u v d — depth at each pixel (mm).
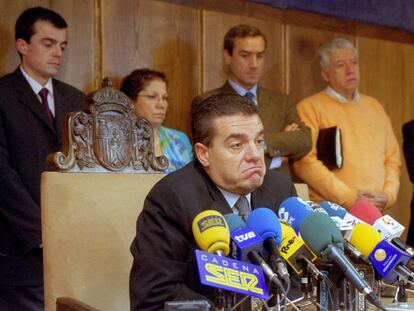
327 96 4812
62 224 2377
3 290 3422
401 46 5844
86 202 2430
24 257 3387
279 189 2408
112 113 2580
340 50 4785
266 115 4359
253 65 4348
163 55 4676
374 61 5688
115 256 2451
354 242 1989
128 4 4543
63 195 2395
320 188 4469
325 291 1975
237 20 4984
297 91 5250
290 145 4211
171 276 2014
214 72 4883
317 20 5359
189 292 1996
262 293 1686
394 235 2143
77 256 2387
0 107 3576
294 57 5238
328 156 4527
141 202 2541
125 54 4531
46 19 3727
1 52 4090
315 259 1903
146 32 4613
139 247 2094
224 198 2205
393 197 4719
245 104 2160
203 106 2178
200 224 1751
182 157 4195
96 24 4426
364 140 4758
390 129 4938
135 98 4074
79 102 3840
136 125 2633
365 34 5637
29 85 3680
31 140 3580
